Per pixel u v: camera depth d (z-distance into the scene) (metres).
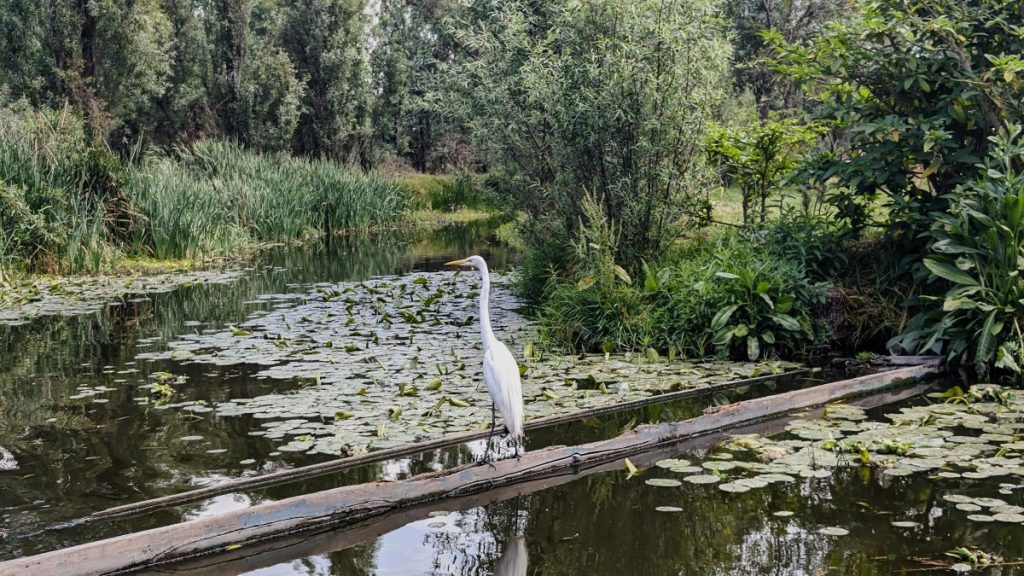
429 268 18.08
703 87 10.61
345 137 41.19
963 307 7.61
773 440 6.02
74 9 29.19
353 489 4.80
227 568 4.16
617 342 9.27
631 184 10.76
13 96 28.28
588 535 4.46
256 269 17.89
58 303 13.05
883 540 4.29
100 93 30.27
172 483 5.26
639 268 10.67
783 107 28.45
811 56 9.65
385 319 11.12
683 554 4.18
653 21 10.32
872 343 9.23
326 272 17.39
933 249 8.32
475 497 5.10
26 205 15.58
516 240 17.27
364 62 42.47
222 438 6.16
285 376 8.00
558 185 11.35
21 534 4.50
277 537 4.54
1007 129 8.52
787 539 4.32
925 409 6.64
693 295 9.30
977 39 9.13
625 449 5.84
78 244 16.27
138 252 18.03
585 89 10.53
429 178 40.28
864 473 5.28
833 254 9.66
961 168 9.08
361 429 6.23
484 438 6.20
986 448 5.59
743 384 7.81
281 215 24.20
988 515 4.51
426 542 4.44
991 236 7.75
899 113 9.60
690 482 5.23
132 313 12.23
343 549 4.38
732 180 12.73
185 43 37.88
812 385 7.73
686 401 7.30
